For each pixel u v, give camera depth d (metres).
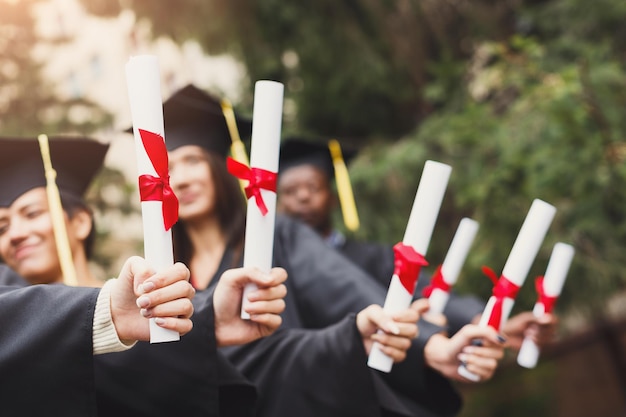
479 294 8.34
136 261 2.55
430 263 9.59
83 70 20.38
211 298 3.25
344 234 9.16
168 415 3.29
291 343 3.81
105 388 3.30
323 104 10.21
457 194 8.65
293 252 4.62
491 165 8.50
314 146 6.45
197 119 4.31
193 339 3.22
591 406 13.72
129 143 16.72
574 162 7.34
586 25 9.30
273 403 3.76
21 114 11.73
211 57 9.98
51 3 12.19
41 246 3.69
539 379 14.42
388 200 9.45
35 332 2.69
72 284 3.55
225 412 3.47
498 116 8.95
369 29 10.13
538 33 9.84
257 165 2.95
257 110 2.95
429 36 10.52
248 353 3.88
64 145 3.88
